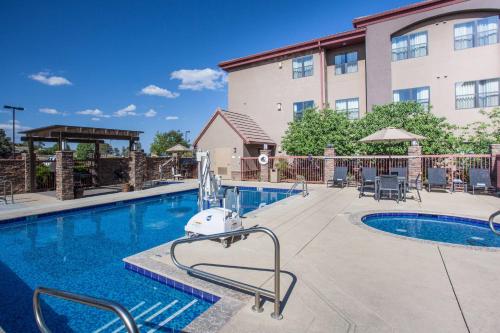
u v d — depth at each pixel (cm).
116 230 812
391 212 846
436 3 1598
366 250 515
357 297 345
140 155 1462
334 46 1966
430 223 800
